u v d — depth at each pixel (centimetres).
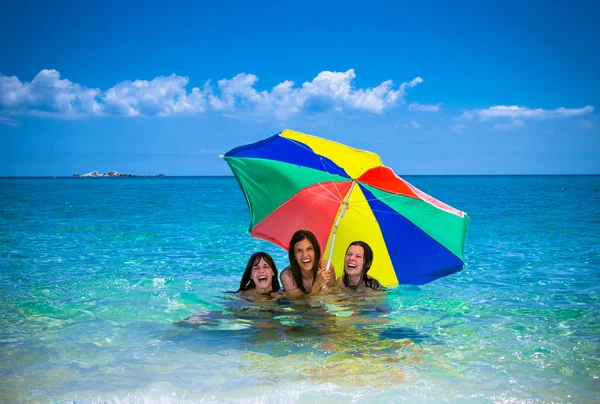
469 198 3469
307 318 551
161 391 360
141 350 450
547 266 891
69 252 1061
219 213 2141
